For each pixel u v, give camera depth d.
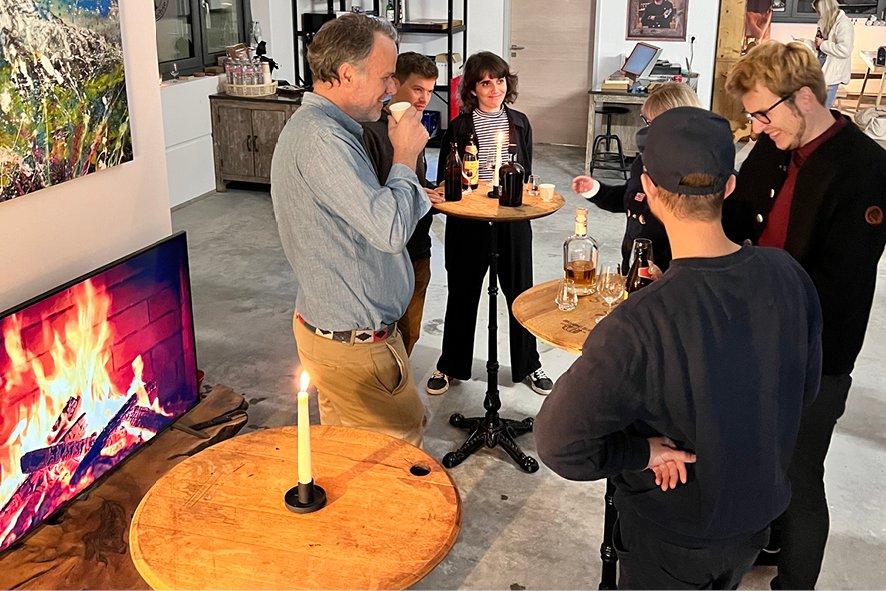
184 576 1.54
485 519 2.99
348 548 1.62
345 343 2.34
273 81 7.07
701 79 8.67
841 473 3.28
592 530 2.94
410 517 1.70
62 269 2.65
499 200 3.31
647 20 8.63
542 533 2.92
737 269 1.50
